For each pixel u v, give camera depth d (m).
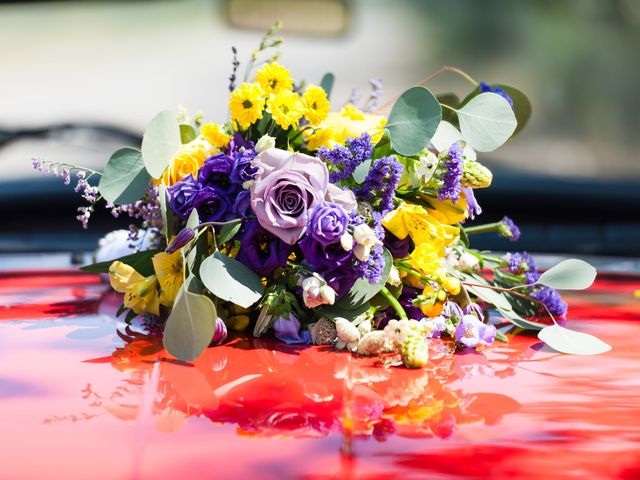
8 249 2.07
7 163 2.24
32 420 0.48
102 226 2.23
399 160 0.74
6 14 2.34
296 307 0.70
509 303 0.81
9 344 0.68
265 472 0.40
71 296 0.97
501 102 0.75
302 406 0.51
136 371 0.59
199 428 0.46
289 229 0.68
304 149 0.77
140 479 0.39
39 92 2.36
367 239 0.66
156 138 0.72
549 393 0.54
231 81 0.81
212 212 0.71
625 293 1.04
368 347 0.64
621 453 0.43
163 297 0.74
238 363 0.62
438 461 0.41
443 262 0.71
